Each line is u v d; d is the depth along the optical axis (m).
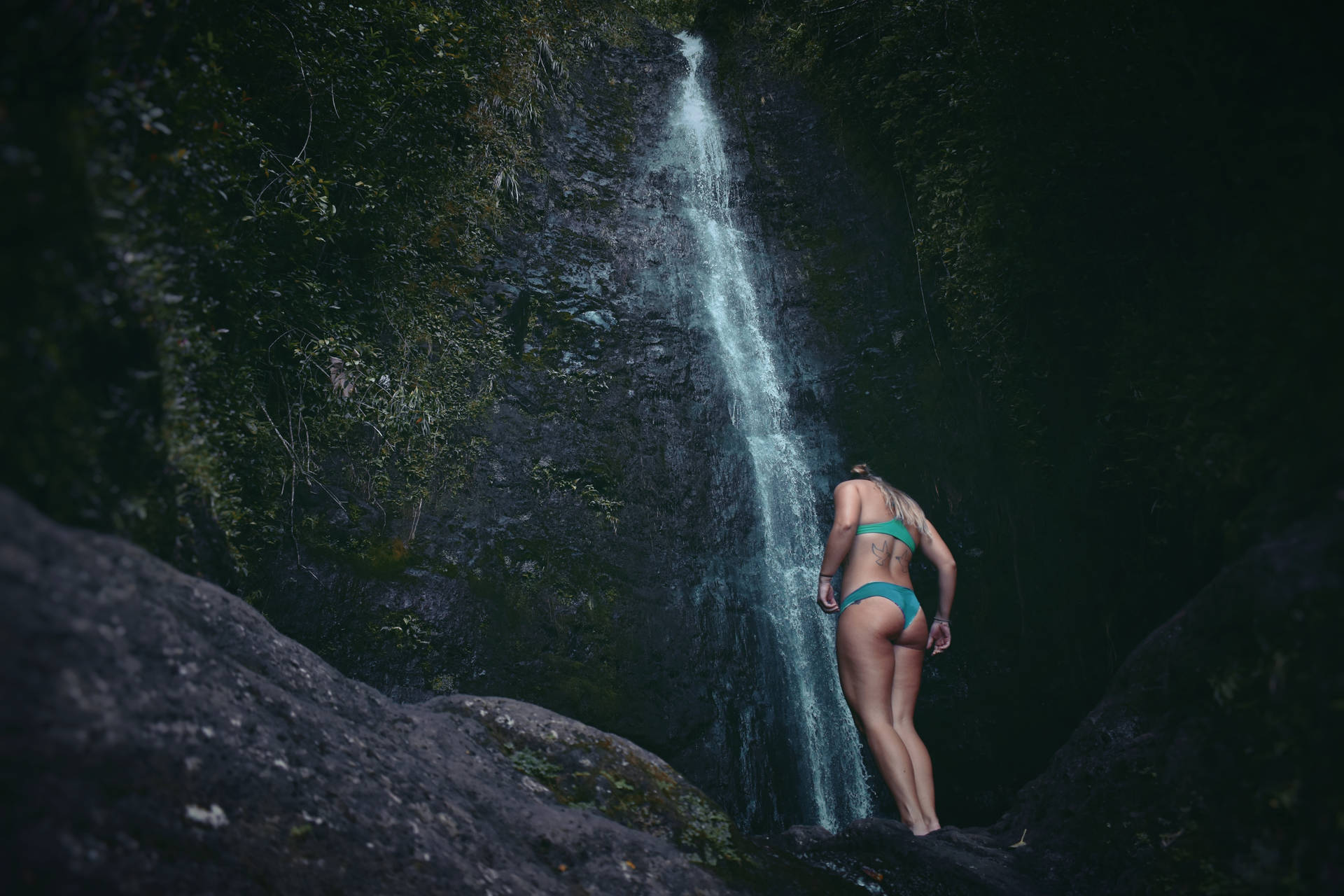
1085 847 2.91
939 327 6.48
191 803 1.47
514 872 2.03
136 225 2.13
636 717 5.62
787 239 8.40
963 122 5.70
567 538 6.09
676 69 9.82
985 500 5.70
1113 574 4.16
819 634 6.78
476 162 6.64
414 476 5.51
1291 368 2.40
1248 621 2.47
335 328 5.01
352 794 1.84
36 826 1.19
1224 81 3.00
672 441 7.08
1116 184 3.87
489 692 5.14
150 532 2.21
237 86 4.17
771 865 2.72
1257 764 2.33
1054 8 4.35
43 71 1.68
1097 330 4.19
